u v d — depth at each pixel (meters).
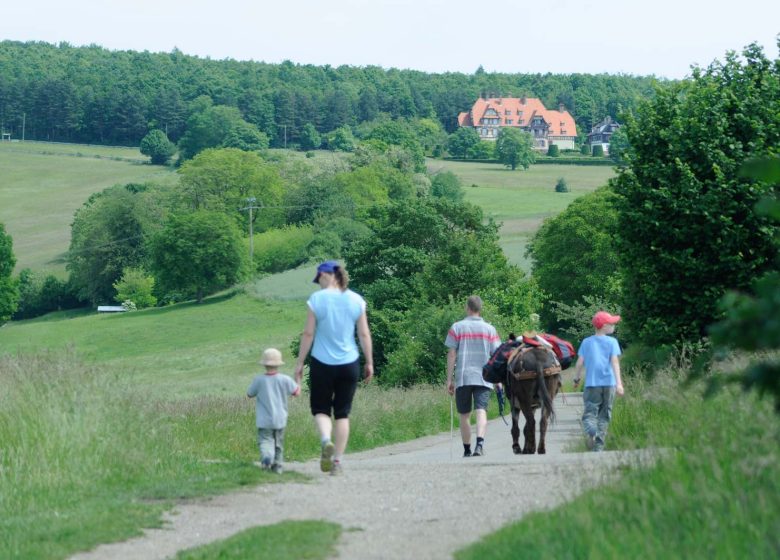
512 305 87.94
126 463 20.50
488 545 11.84
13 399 21.59
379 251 105.50
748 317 6.43
